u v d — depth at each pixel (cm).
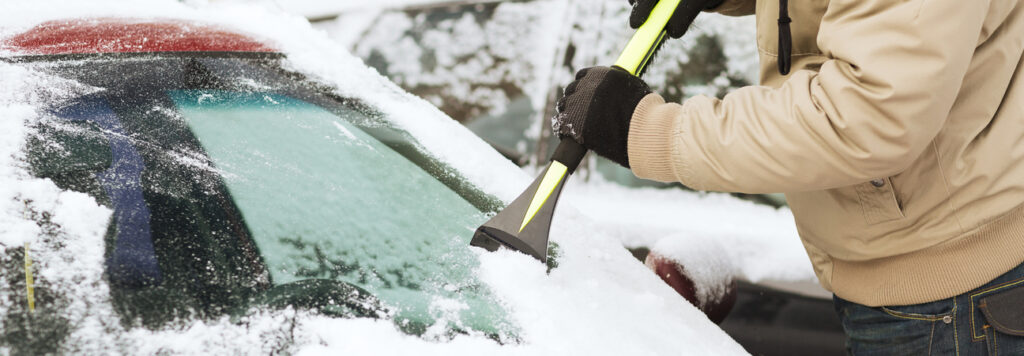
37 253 75
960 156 100
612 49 262
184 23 130
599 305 98
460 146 127
